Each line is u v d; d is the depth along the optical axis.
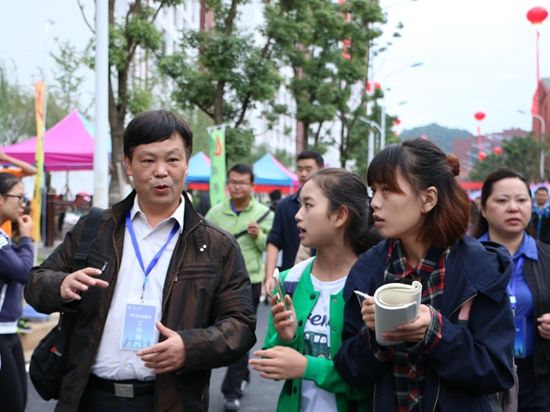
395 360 2.07
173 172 2.35
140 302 2.33
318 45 21.55
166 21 26.84
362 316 2.06
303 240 2.57
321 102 22.50
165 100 22.64
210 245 2.41
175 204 2.45
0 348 3.61
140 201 2.45
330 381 2.29
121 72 12.84
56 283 2.30
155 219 2.44
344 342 2.25
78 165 10.28
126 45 12.23
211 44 15.13
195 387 2.35
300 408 2.49
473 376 1.94
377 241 2.54
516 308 3.00
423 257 2.12
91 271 2.24
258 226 5.87
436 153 2.10
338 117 27.64
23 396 3.79
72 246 2.49
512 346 2.02
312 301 2.55
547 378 2.97
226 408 5.11
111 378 2.31
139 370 2.30
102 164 7.92
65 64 21.70
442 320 1.94
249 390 5.76
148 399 2.31
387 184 2.08
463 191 2.11
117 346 2.31
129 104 12.84
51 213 16.34
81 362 2.30
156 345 2.14
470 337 1.95
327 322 2.48
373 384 2.23
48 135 10.50
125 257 2.41
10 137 21.42
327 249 2.56
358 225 2.53
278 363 2.27
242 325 2.36
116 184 12.85
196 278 2.35
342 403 2.37
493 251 2.13
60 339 2.37
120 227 2.45
